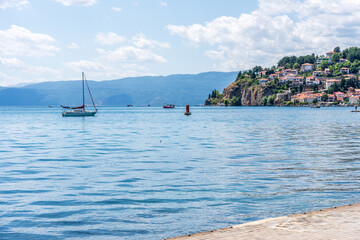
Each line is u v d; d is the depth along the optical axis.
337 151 39.91
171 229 14.51
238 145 47.09
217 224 14.98
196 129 81.94
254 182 23.41
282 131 72.88
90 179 25.23
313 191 20.66
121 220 15.77
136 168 29.80
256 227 10.32
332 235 9.41
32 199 19.73
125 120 135.88
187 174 26.64
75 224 15.34
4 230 14.67
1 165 32.44
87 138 62.09
